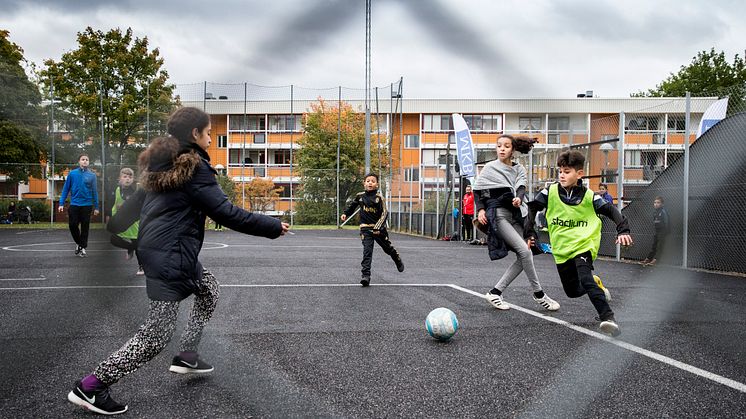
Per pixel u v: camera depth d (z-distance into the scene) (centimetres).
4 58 3225
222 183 3562
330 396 331
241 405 316
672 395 332
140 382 355
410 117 4750
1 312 573
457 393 337
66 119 3294
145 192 339
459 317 560
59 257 1140
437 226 2203
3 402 320
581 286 529
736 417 300
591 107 3859
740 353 426
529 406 315
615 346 446
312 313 578
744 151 996
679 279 886
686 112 1066
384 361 404
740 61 5275
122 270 924
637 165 1350
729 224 1000
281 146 4888
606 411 307
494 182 606
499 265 1081
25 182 3155
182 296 327
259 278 849
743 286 804
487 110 4528
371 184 793
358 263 1095
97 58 3531
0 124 3000
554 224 527
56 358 407
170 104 3575
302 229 2955
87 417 298
